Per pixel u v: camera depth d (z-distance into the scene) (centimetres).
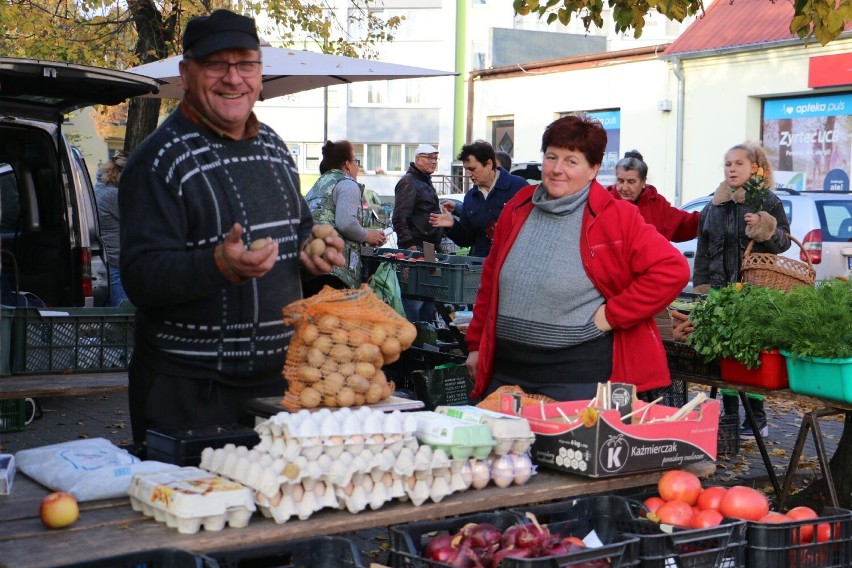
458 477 298
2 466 296
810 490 584
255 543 256
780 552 305
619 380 425
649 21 3819
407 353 741
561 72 2622
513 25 4494
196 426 319
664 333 559
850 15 609
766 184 638
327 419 282
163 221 330
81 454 298
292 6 1521
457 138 4759
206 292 310
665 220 727
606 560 276
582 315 425
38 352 519
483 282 469
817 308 477
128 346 543
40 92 647
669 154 2317
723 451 684
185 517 251
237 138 351
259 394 354
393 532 279
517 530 280
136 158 337
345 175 787
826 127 2048
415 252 832
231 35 332
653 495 343
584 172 427
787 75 2064
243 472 271
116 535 251
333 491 275
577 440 320
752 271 580
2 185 817
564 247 428
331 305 324
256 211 346
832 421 866
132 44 1440
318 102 4800
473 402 534
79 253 819
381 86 4778
